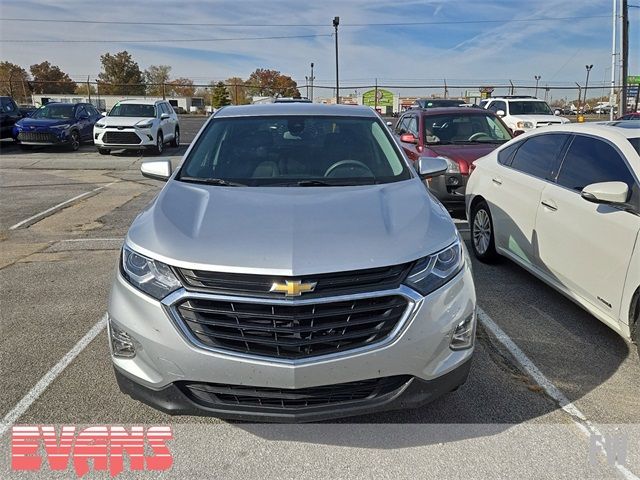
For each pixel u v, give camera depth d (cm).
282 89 4788
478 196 574
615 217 355
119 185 1155
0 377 342
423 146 842
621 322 347
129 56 7425
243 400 253
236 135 404
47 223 788
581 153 423
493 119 914
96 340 394
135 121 1742
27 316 438
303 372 241
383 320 248
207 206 303
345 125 417
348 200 310
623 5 2581
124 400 317
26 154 1783
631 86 3200
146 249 264
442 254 269
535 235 454
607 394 321
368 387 256
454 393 322
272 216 285
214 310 244
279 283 241
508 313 439
